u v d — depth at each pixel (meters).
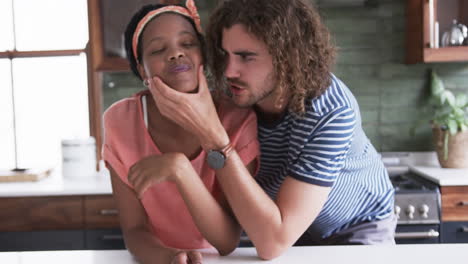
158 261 0.83
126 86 2.55
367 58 2.55
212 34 0.97
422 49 2.27
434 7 2.24
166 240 1.03
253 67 0.91
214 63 0.99
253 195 0.83
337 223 1.21
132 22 0.96
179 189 0.82
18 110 2.59
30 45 2.58
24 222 2.05
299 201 0.88
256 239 0.84
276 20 0.89
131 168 0.82
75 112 2.60
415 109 2.58
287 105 0.98
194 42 0.91
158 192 0.94
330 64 1.01
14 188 2.07
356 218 1.23
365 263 0.78
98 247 2.06
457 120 2.30
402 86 2.57
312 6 0.98
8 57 2.55
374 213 1.24
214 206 0.85
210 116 0.84
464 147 2.30
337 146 0.92
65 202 2.05
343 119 0.93
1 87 2.57
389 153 2.53
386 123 2.59
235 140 0.93
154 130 0.97
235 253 0.90
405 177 2.32
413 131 2.51
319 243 1.27
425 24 2.25
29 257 0.87
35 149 2.61
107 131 0.97
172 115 0.85
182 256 0.80
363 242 1.18
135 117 0.98
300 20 0.94
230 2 0.93
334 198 1.13
